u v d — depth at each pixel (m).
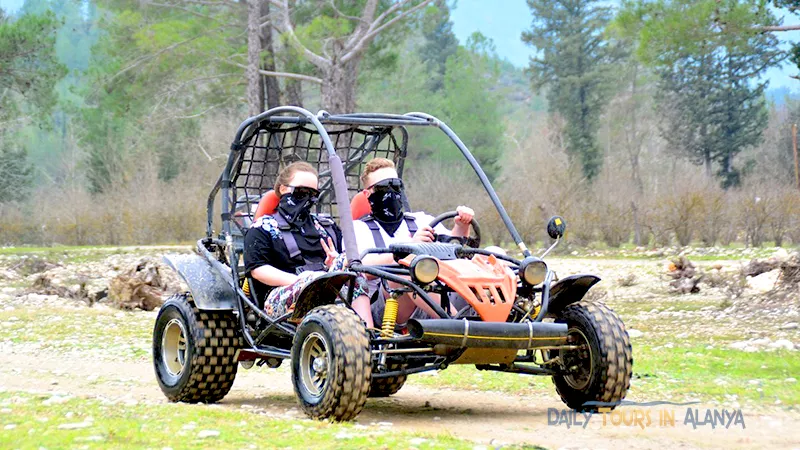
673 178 57.38
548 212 43.09
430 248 9.02
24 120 61.22
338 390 8.26
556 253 39.75
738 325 17.95
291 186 10.04
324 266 10.04
